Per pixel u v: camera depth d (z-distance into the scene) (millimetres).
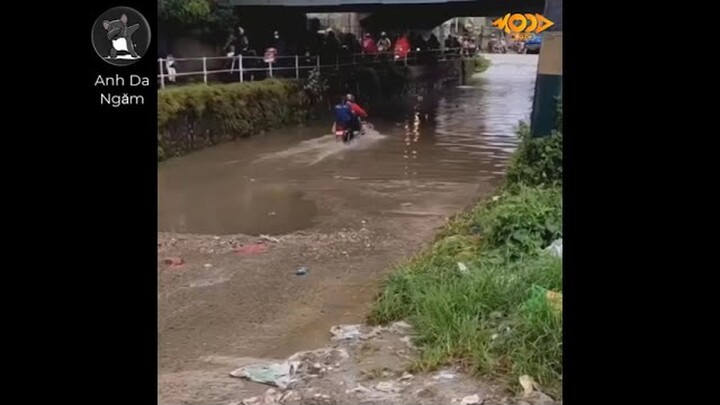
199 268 8375
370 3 21859
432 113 26406
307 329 6480
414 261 7742
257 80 22281
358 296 7379
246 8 23203
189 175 14289
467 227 8836
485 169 14969
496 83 41094
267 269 8344
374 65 30328
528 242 7043
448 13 29109
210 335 6387
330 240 9656
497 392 4562
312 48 26484
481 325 5336
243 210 11516
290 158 16188
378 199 12164
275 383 5148
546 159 9320
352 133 18594
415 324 5832
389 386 4805
